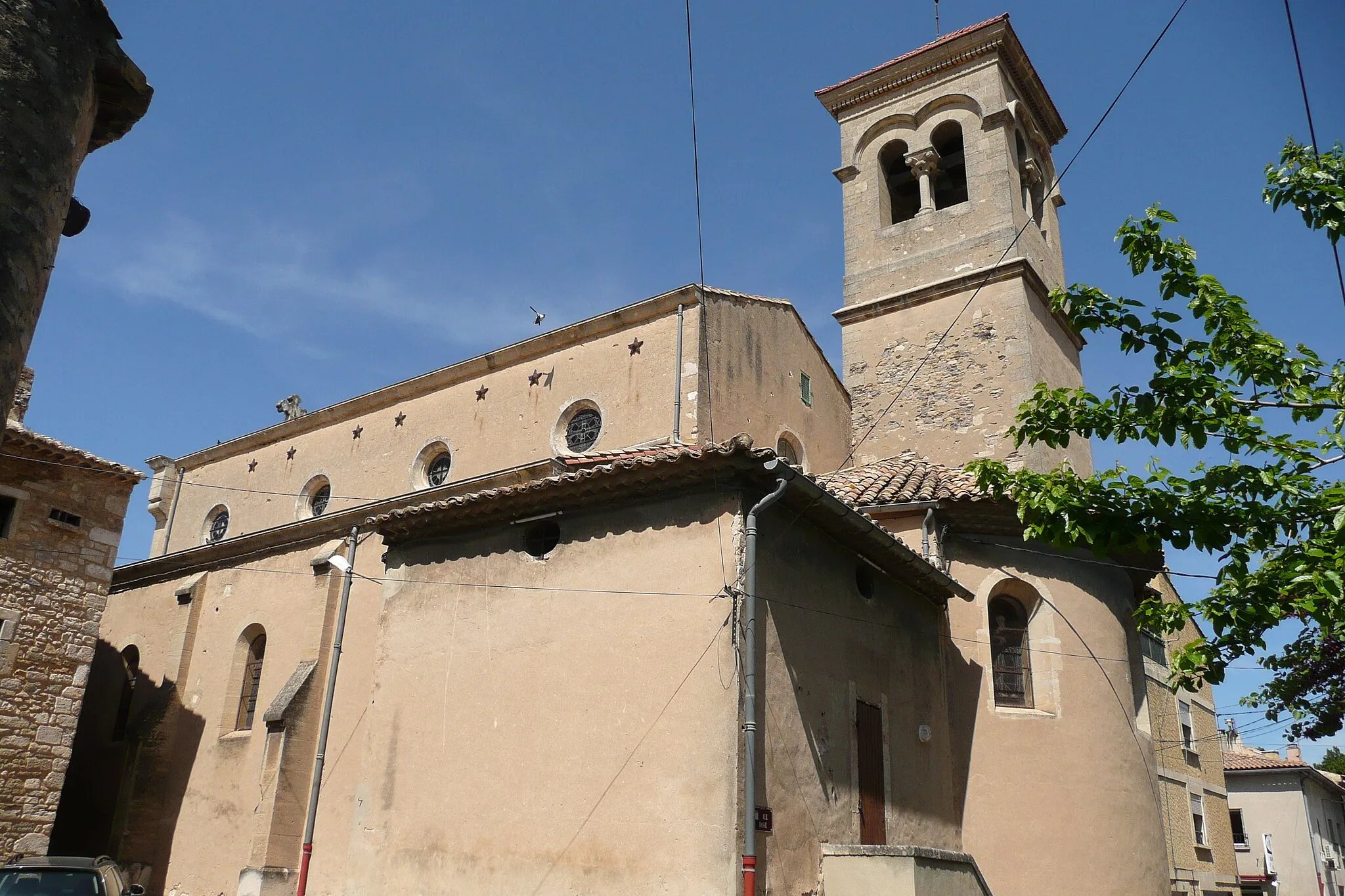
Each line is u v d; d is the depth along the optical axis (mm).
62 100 6234
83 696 17469
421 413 21844
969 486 16875
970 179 22812
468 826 12414
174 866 18562
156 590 22438
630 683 11828
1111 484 10336
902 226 23359
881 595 14414
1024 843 14617
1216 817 30797
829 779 12109
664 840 10867
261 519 23828
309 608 19047
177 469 27031
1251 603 10016
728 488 11984
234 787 18328
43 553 17391
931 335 21859
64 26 6332
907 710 14281
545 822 11805
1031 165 23922
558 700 12336
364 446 22500
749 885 10125
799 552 12648
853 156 24750
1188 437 9883
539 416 19688
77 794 21688
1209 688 33281
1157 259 10602
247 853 17297
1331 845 39281
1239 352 10031
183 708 20344
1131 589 17562
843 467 21984
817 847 11547
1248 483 9727
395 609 14492
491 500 13445
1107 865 14695
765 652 11500
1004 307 21109
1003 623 16125
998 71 23375
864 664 13469
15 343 5730
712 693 11172
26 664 16781
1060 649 15750
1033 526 10570
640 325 19047
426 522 14320
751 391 19188
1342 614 9211
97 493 18391
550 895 11398
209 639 20812
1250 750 41781
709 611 11562
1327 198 9656
